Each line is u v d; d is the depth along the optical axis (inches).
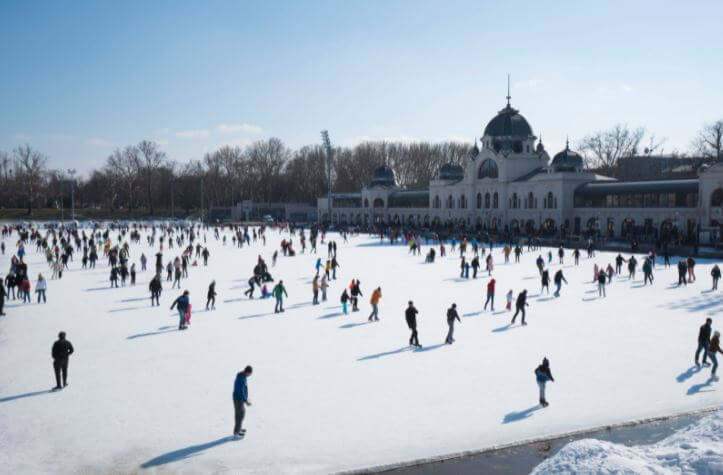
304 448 602.5
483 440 617.9
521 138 4284.0
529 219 3887.8
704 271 1941.4
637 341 1015.0
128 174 6722.4
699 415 681.6
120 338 1053.8
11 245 3179.1
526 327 1131.3
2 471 551.5
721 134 4138.8
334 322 1190.3
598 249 2753.4
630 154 5059.1
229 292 1585.9
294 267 2180.1
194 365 885.2
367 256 2610.7
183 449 600.1
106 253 2551.7
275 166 7249.0
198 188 6830.7
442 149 7534.5
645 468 500.1
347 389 775.7
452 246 2864.2
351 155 7303.2
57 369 769.6
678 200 2984.7
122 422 668.1
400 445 607.8
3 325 1161.4
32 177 6289.4
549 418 674.8
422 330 1112.8
